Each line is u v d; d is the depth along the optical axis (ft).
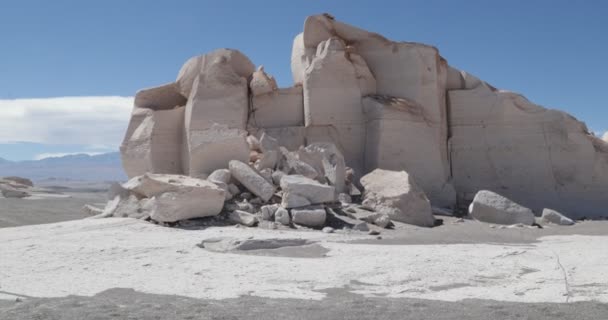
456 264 23.80
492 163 58.80
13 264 23.63
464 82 62.59
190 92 57.11
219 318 14.88
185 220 37.35
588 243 31.53
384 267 23.25
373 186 46.16
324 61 56.59
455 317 15.05
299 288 19.40
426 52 57.93
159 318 14.84
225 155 47.19
